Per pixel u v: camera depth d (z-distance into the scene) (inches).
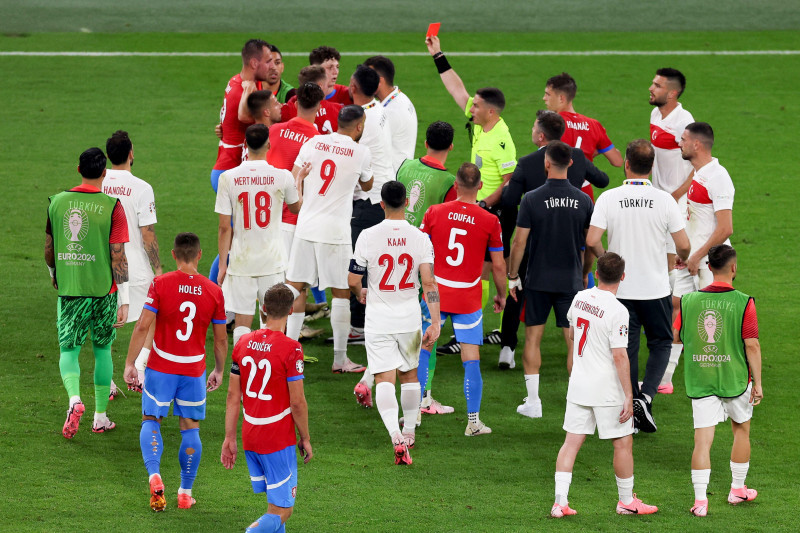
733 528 951.6
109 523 933.2
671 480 1067.3
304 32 3161.9
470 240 1144.2
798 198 2026.3
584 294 994.7
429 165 1270.9
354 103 1418.6
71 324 1106.7
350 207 1311.5
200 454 976.9
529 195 1187.3
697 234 1285.7
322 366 1373.0
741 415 997.2
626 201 1158.3
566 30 3272.6
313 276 1307.8
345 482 1040.8
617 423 972.6
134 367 959.6
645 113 2511.1
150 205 1216.8
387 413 1079.0
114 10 3339.1
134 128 2356.1
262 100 1349.7
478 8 3501.5
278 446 872.9
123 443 1120.2
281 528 888.9
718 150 2299.5
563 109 1379.2
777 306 1552.7
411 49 3016.7
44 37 3026.6
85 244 1095.6
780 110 2586.1
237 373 875.4
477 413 1168.8
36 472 1032.8
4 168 2070.6
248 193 1219.9
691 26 3329.2
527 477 1065.5
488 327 1526.8
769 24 3356.3
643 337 1525.6
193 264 973.8
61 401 1214.9
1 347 1350.9
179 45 2999.5
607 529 944.9
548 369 1391.5
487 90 1352.1
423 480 1050.1
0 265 1628.9
